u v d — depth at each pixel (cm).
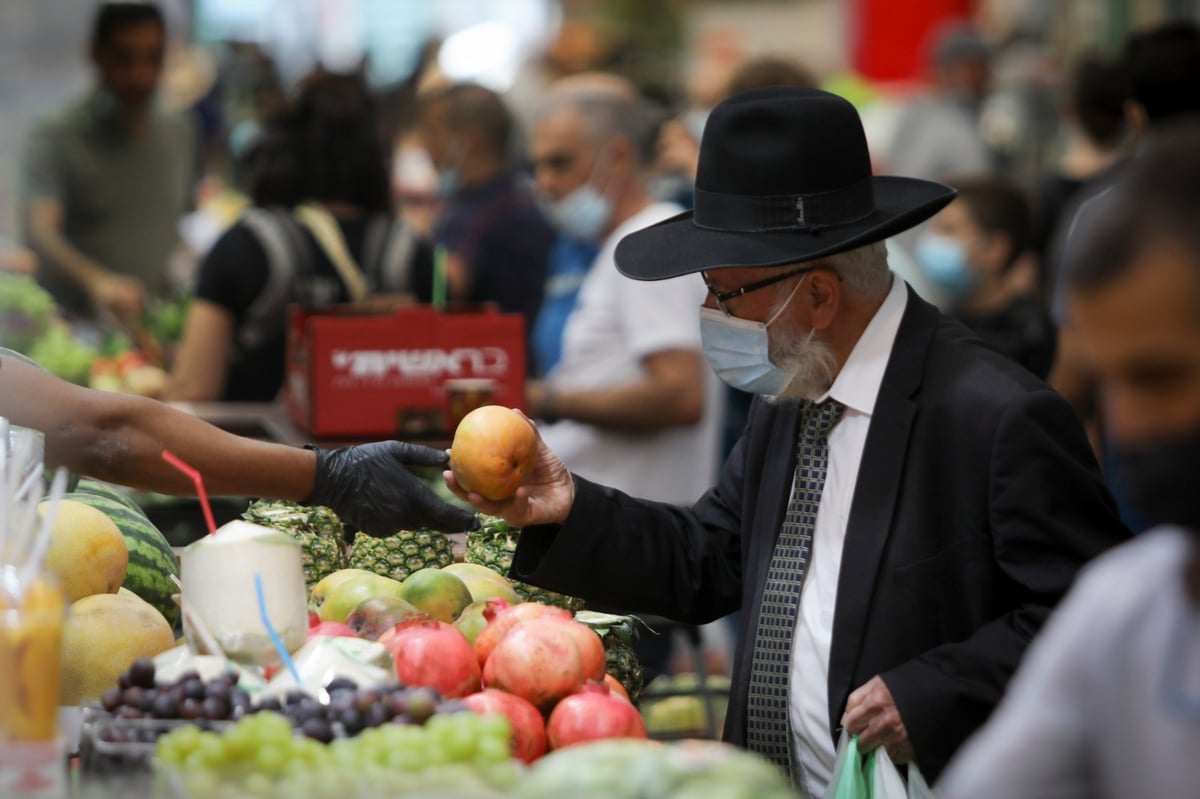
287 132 1691
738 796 558
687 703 1387
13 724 611
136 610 821
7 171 2395
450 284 2066
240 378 1677
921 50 5509
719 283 886
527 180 2488
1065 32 4969
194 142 2848
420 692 664
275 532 745
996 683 816
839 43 6438
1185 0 4334
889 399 875
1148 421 476
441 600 844
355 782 595
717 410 1616
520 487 880
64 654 790
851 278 881
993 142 3456
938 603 856
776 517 920
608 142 1627
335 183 1684
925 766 827
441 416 1485
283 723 622
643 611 941
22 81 2744
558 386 1545
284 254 1653
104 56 2275
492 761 609
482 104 2114
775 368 888
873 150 3441
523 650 751
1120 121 2039
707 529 980
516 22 5622
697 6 6938
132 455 824
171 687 668
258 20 5050
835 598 879
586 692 747
